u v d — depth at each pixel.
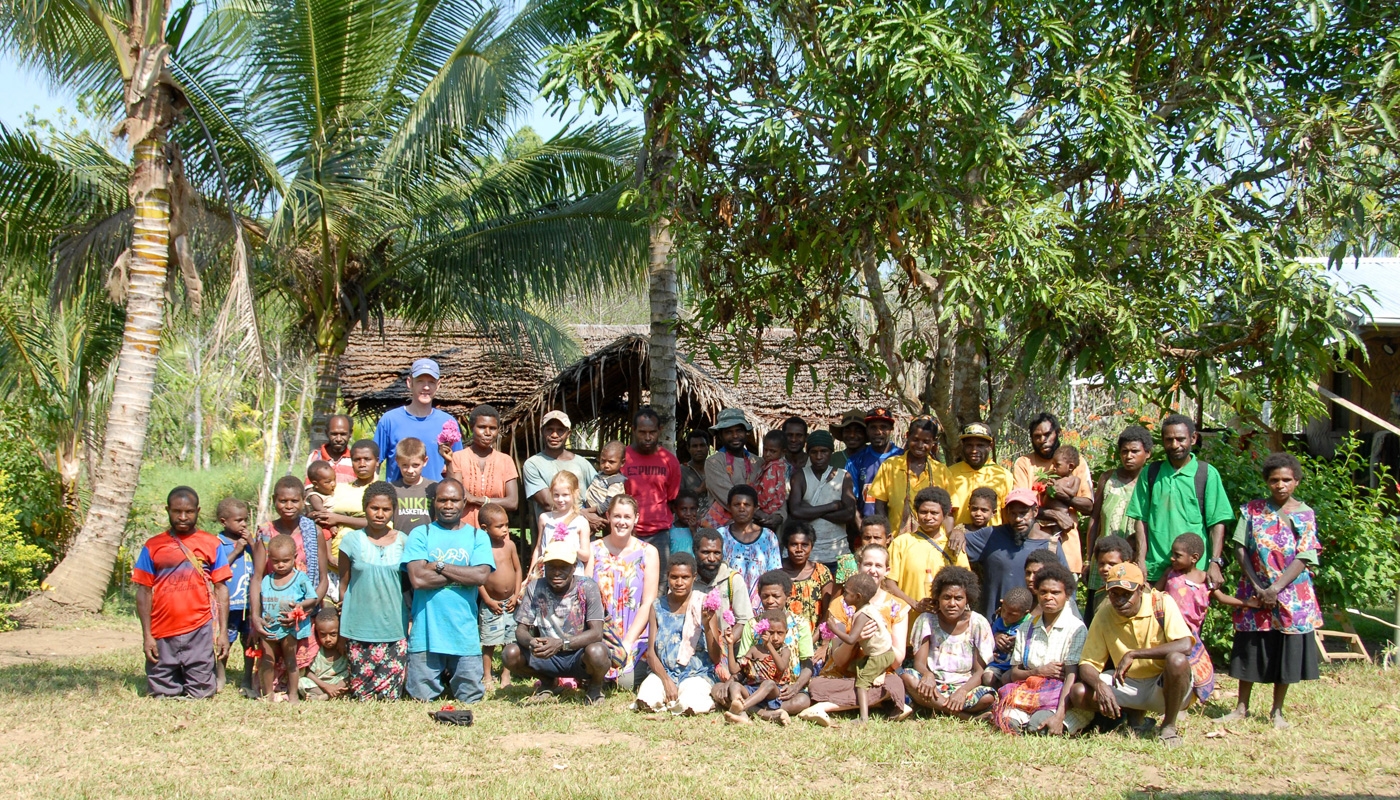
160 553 7.25
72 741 6.16
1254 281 7.52
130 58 10.77
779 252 8.15
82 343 13.73
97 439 14.71
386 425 8.46
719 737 6.29
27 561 11.78
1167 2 7.69
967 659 6.83
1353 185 7.50
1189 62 8.15
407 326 15.98
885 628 6.89
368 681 7.26
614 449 8.47
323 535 7.68
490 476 8.21
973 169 7.48
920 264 8.47
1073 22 7.86
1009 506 7.14
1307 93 8.11
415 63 11.66
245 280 10.53
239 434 30.41
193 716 6.72
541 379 15.07
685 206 8.29
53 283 11.43
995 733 6.41
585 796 5.20
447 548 7.25
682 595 7.12
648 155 8.94
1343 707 7.00
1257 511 6.77
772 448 8.51
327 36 10.70
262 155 11.41
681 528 8.63
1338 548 8.32
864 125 7.19
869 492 8.04
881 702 7.02
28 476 12.82
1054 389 11.12
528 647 7.24
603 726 6.56
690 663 7.08
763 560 7.60
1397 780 5.55
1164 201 7.54
